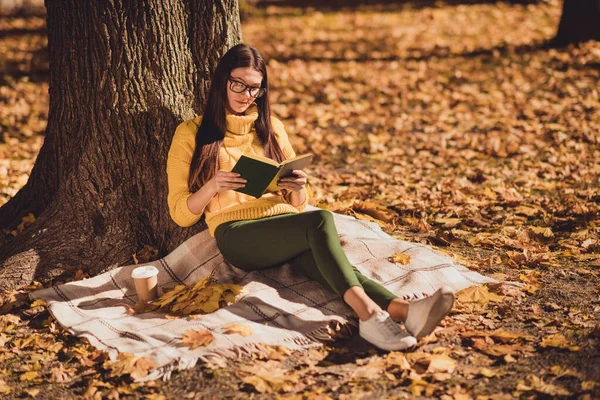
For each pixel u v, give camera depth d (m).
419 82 9.55
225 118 3.94
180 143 3.99
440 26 14.09
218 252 4.13
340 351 3.39
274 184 3.78
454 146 6.93
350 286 3.37
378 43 12.59
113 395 3.04
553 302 3.76
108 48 4.31
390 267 3.99
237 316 3.60
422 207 5.30
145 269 3.93
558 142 6.74
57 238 4.36
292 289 3.86
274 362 3.28
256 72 3.88
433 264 4.04
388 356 3.27
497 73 9.75
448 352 3.30
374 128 7.67
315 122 8.01
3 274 4.16
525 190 5.61
